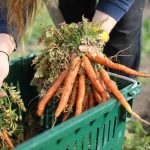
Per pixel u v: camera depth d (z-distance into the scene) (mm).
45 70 1422
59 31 1417
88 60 1353
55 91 1359
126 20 1690
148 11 4047
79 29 1387
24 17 1332
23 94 1603
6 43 1329
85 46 1363
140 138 1821
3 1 1331
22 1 1263
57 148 1072
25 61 1578
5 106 1443
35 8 1312
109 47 1763
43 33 1434
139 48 1823
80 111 1319
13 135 1544
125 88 1334
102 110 1181
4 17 1357
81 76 1357
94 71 1366
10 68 1533
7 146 1408
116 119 1317
